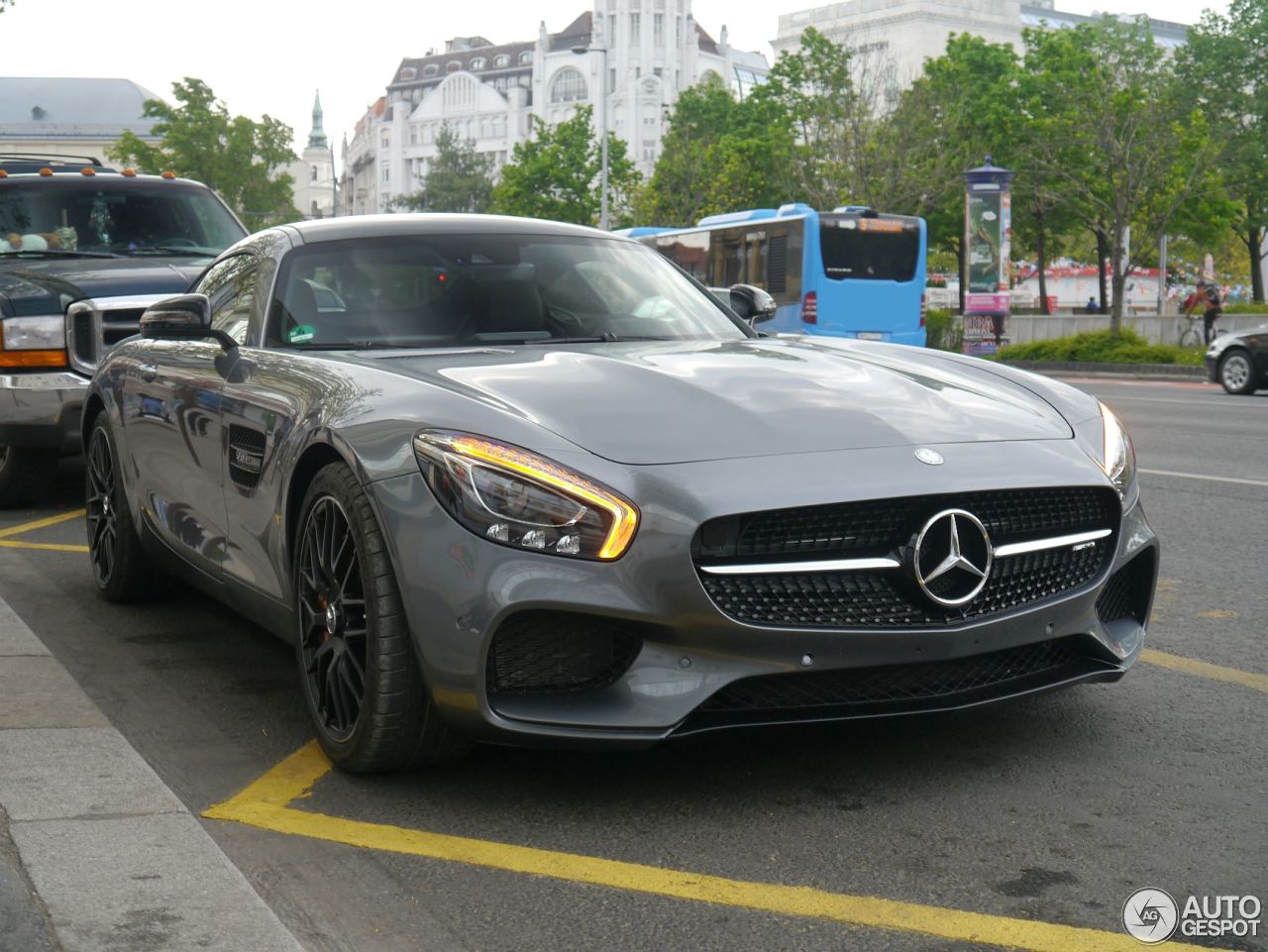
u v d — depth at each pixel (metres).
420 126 173.25
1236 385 18.44
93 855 2.75
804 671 2.95
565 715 2.91
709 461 3.01
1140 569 3.55
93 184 9.23
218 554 4.10
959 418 3.36
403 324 4.07
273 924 2.45
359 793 3.17
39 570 5.95
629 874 2.71
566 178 56.78
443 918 2.52
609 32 154.25
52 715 3.71
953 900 2.58
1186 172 31.89
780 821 2.98
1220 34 43.72
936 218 41.56
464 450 2.98
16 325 7.48
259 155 62.78
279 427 3.61
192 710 3.89
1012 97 40.81
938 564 3.03
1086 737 3.54
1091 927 2.46
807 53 41.22
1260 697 3.91
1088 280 61.47
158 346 4.94
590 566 2.88
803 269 24.92
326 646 3.31
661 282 4.56
